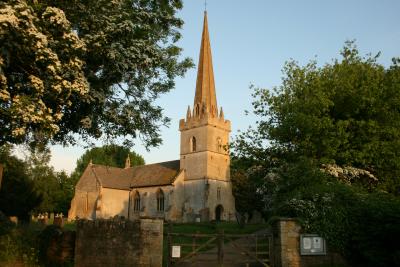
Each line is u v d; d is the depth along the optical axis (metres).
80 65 12.71
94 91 14.62
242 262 14.94
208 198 56.91
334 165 20.94
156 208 61.59
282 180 20.38
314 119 20.86
